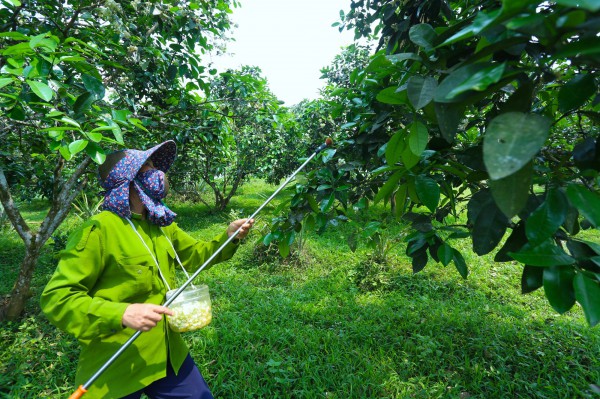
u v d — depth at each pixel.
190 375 1.73
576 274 0.76
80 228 1.52
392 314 4.04
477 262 5.80
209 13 3.46
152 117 3.82
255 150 10.46
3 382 2.90
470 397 2.78
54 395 2.77
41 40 1.49
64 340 3.47
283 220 2.07
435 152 1.31
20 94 1.74
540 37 0.59
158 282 1.65
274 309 4.23
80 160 5.37
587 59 0.53
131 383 1.54
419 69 1.16
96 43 2.98
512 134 0.54
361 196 2.07
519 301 4.50
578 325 3.72
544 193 0.98
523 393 2.79
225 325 3.79
